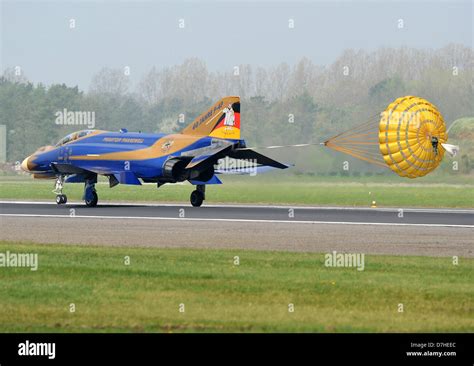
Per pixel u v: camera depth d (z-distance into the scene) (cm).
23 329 4322
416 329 4338
